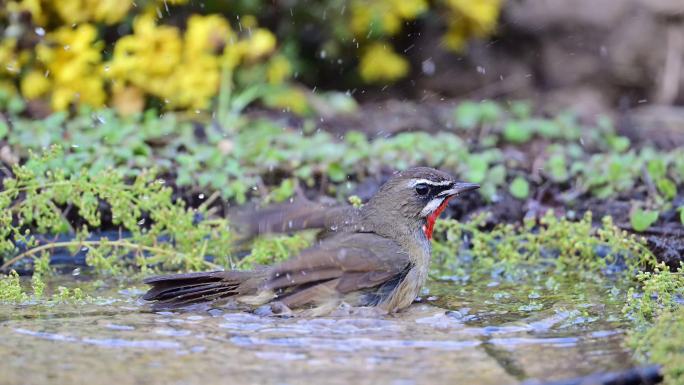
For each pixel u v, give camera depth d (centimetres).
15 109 1512
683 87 1919
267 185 1448
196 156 1423
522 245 1288
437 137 1591
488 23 1892
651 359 831
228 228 1248
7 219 1172
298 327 952
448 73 1948
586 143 1650
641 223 1281
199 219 1365
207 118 1655
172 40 1586
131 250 1289
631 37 1959
